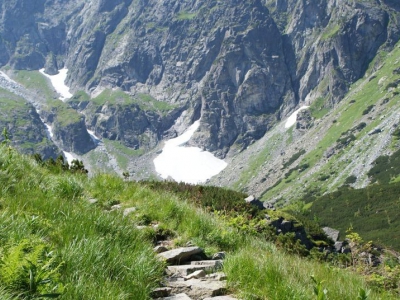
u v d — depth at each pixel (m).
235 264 7.56
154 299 6.42
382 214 110.19
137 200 12.69
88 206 9.68
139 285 6.19
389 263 11.10
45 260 5.44
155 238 9.98
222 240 10.76
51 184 10.84
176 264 8.67
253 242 11.77
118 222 8.40
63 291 4.91
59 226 7.34
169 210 11.70
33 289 4.70
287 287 6.62
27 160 12.37
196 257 9.14
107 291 5.46
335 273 9.55
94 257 6.25
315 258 13.05
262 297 6.64
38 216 7.21
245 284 6.98
